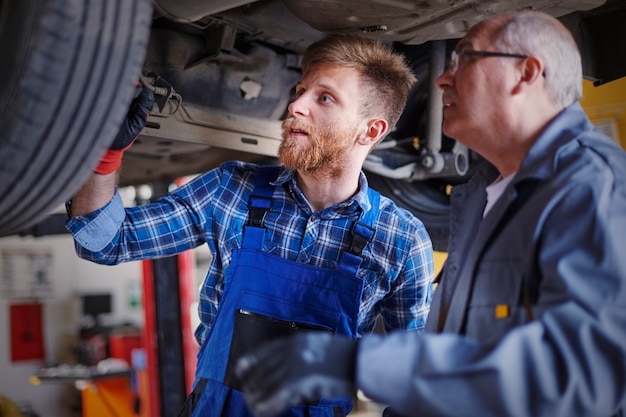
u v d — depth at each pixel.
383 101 1.75
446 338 0.99
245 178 1.77
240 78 2.33
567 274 0.99
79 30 1.10
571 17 2.28
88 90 1.15
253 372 1.00
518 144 1.23
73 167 1.22
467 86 1.24
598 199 1.03
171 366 4.11
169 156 2.91
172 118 2.10
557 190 1.07
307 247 1.70
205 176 1.79
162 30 2.14
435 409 0.94
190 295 4.89
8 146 1.13
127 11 1.17
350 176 1.74
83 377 6.00
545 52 1.19
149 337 5.33
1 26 1.15
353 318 1.64
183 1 1.76
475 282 1.20
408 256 1.77
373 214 1.74
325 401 1.61
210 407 1.57
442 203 2.92
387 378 0.97
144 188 3.67
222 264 1.73
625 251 1.00
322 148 1.67
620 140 3.04
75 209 1.59
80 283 7.77
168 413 4.08
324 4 1.81
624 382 0.95
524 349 0.93
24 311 7.34
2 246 7.27
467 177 2.86
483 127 1.25
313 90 1.70
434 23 1.86
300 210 1.73
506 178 1.27
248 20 2.13
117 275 8.02
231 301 1.62
